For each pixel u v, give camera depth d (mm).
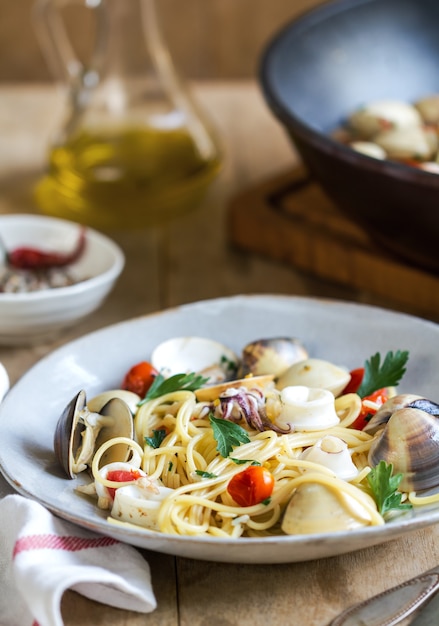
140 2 1050
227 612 622
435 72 1096
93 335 765
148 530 608
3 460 663
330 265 953
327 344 772
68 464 663
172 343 767
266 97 922
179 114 1065
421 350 742
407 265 911
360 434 694
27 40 1748
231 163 1160
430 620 600
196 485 656
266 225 979
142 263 989
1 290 895
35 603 593
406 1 1082
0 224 947
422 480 647
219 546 595
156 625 617
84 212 1067
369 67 1072
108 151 1042
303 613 619
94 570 605
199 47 1785
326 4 1056
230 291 945
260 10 1748
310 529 615
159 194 1034
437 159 956
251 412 694
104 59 1063
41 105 1315
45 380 730
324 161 850
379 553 653
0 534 652
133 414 718
